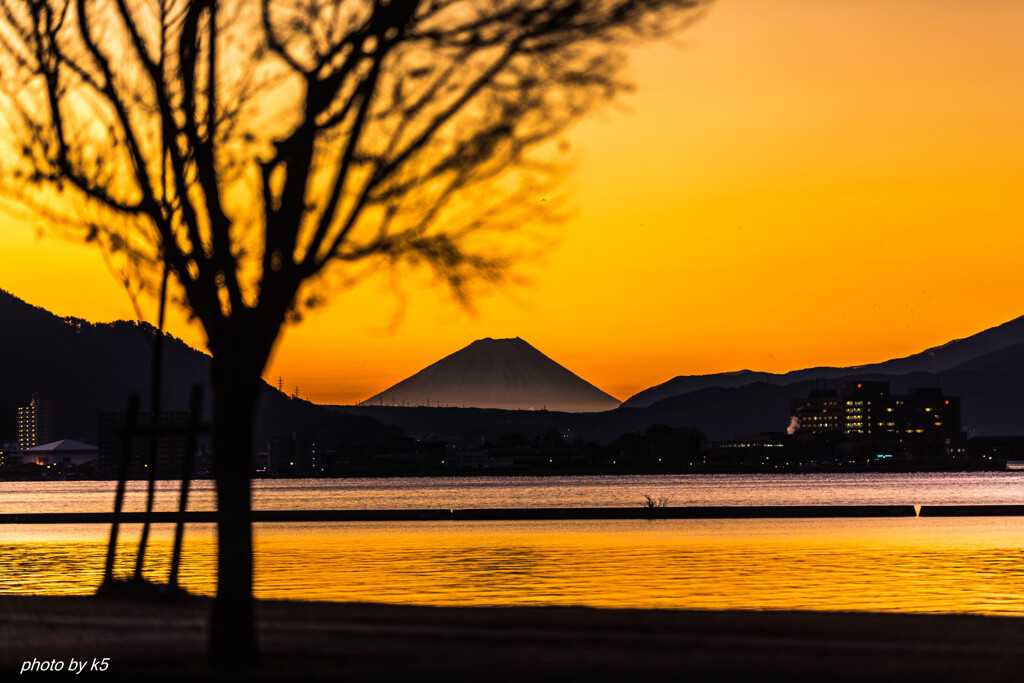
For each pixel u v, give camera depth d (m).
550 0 17.44
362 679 16.67
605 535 89.50
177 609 27.47
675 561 62.47
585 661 18.75
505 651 20.14
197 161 18.62
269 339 18.39
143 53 18.91
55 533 99.94
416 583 50.62
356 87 17.98
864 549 71.50
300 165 18.28
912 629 24.11
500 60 17.78
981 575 53.00
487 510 123.69
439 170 17.97
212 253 18.91
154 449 31.17
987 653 20.55
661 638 22.30
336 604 28.84
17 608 27.50
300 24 18.48
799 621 25.27
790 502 197.62
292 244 18.25
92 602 29.00
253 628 18.42
